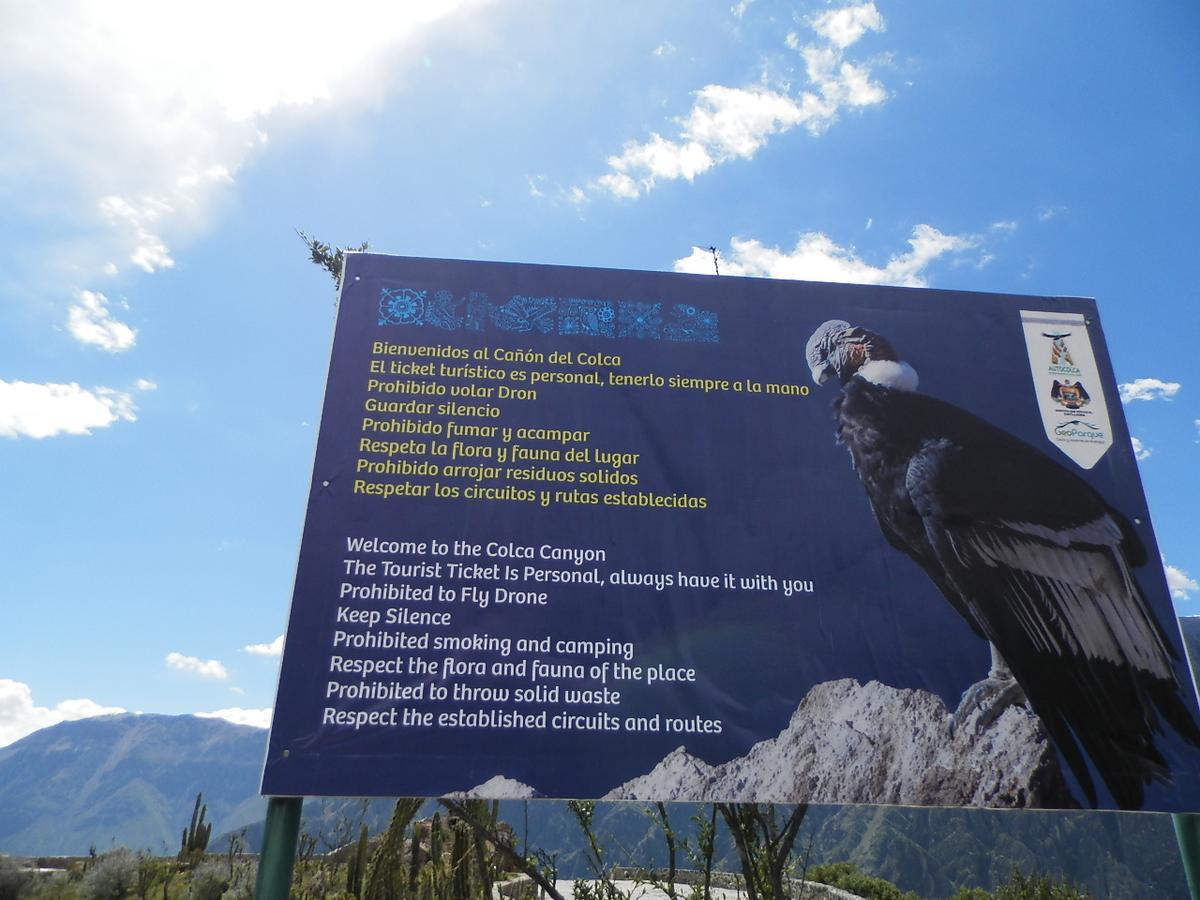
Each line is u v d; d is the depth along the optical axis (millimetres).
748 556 4855
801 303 5676
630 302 5547
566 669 4441
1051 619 4832
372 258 5523
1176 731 4578
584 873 5969
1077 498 5191
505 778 4137
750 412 5293
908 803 4301
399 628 4445
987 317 5754
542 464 4996
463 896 6449
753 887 5141
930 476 5168
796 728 4426
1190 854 4395
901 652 4680
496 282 5520
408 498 4812
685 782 4234
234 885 10867
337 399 5055
